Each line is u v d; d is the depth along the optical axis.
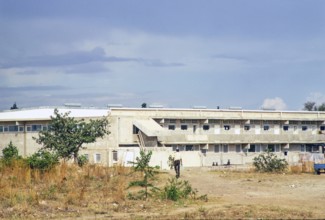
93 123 56.31
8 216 21.06
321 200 26.02
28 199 24.88
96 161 65.19
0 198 25.19
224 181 37.88
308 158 68.19
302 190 31.30
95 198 26.27
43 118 71.81
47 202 24.83
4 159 40.53
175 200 25.95
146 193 26.88
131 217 20.47
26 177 32.56
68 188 29.61
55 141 53.97
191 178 40.34
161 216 20.47
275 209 21.52
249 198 27.22
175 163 40.75
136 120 69.69
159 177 38.75
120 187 29.25
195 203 24.86
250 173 45.69
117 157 62.84
